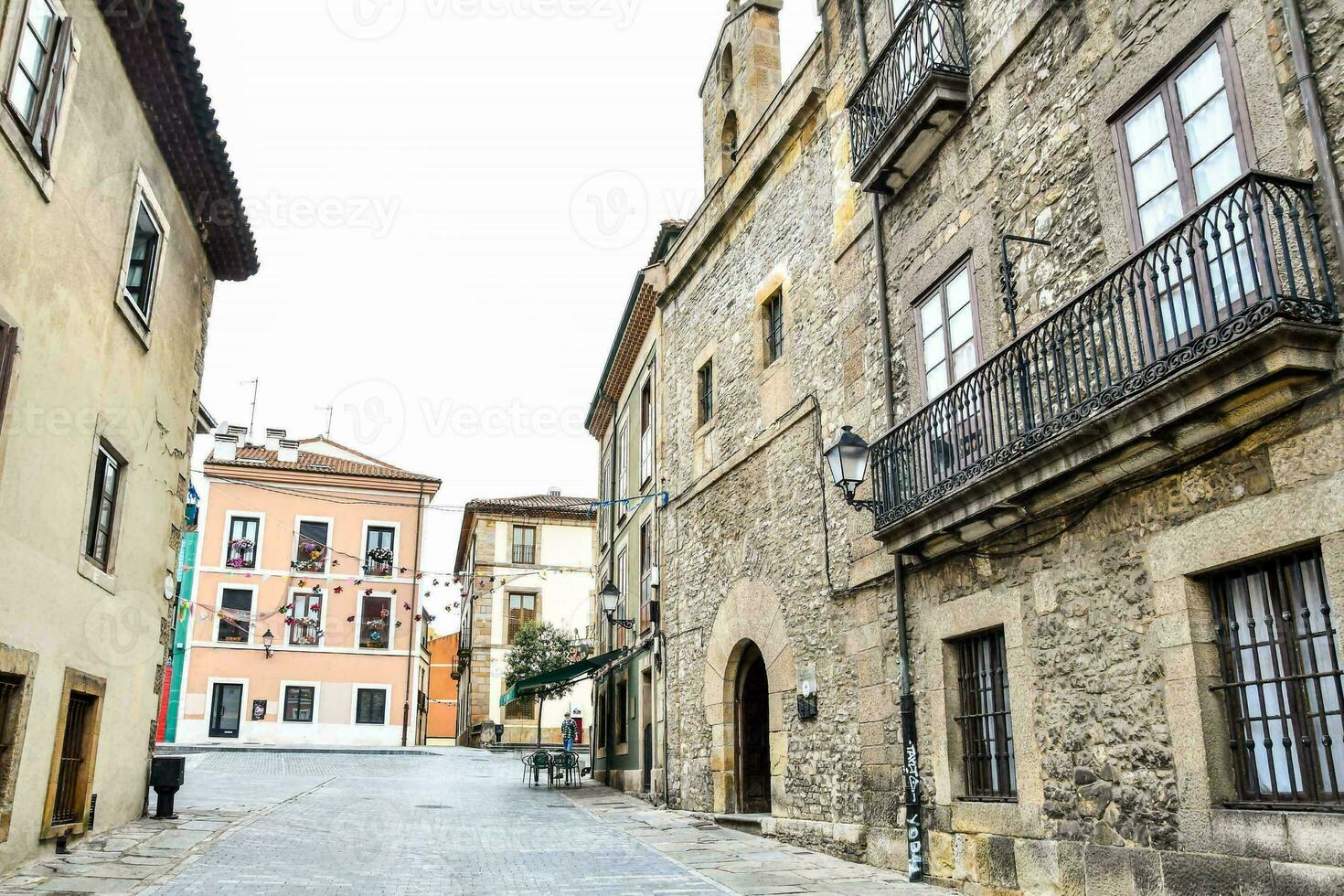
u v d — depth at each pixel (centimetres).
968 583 832
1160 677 623
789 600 1173
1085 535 699
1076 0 757
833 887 820
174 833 996
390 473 3806
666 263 1756
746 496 1332
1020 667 753
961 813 810
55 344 810
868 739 962
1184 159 641
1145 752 629
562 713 3888
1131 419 603
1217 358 535
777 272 1297
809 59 1231
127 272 960
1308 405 534
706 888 811
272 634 3516
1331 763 526
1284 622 560
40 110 770
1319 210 538
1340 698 518
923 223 948
